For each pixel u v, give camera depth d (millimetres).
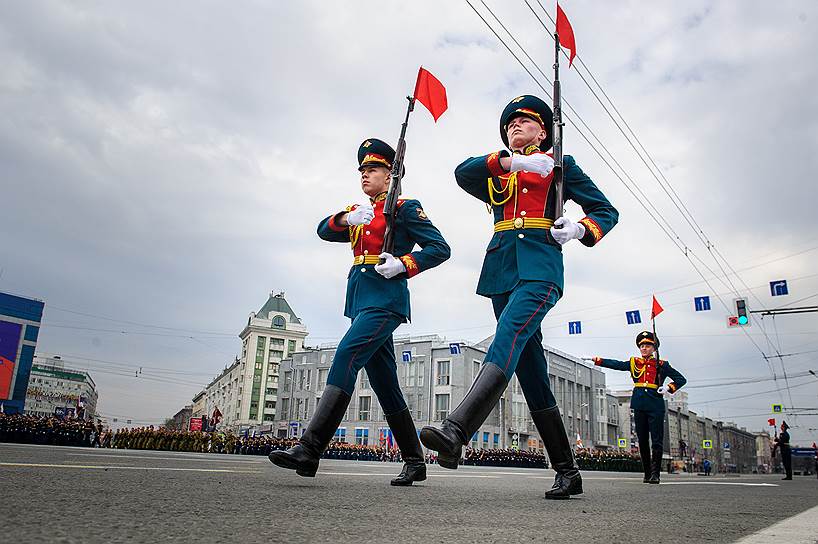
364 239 4176
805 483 9953
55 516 1643
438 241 4086
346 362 3721
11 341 38094
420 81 4500
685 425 88750
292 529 1683
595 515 2521
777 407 44000
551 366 54656
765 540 1836
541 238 3418
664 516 2600
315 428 3521
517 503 3000
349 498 2787
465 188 3781
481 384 2873
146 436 27812
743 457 127562
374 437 50875
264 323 79750
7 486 2350
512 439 49500
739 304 17609
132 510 1882
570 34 4355
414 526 1888
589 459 30656
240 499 2428
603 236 3521
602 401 63812
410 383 49594
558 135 3510
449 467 2779
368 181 4402
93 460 5254
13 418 23344
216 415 33344
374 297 3977
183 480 3266
